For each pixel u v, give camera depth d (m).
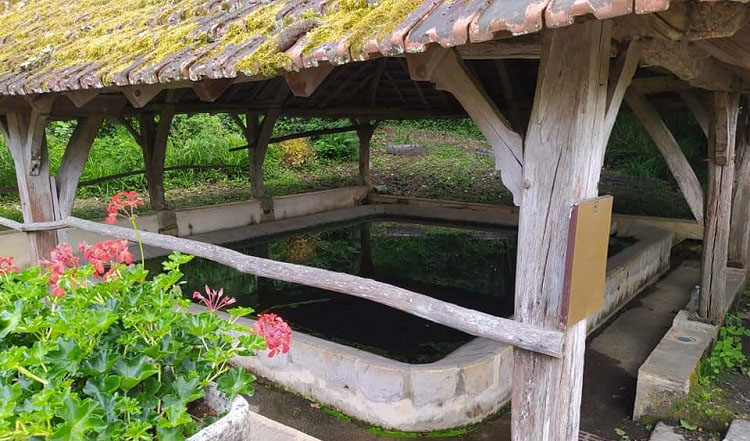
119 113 4.04
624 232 6.43
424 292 5.48
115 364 1.30
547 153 1.68
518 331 1.76
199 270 6.09
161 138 6.29
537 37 1.89
